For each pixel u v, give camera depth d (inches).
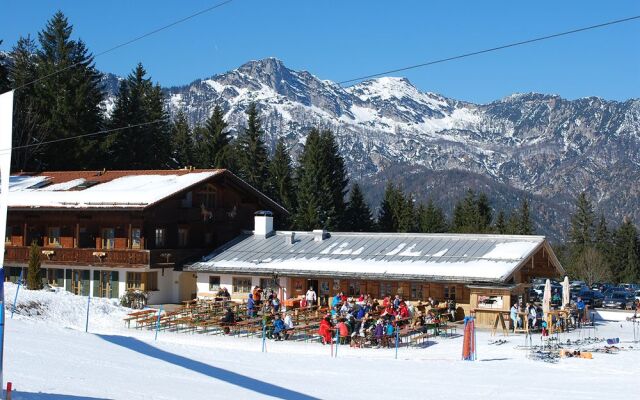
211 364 978.1
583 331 1635.1
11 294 1523.1
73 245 2178.9
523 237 1792.6
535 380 949.2
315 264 1891.0
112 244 2126.0
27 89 3041.3
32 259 1774.1
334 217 3476.9
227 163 3639.3
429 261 1776.6
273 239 2142.0
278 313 1477.6
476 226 4520.2
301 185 3479.3
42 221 2234.3
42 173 2559.1
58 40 3088.1
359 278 1779.0
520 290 1702.8
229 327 1514.5
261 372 935.7
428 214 4512.8
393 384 884.0
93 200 2113.7
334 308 1544.0
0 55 3014.3
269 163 3722.9
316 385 849.5
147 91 3567.9
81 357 903.1
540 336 1510.8
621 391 867.4
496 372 1021.2
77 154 2940.5
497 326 1616.6
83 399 639.8
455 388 864.9
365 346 1344.7
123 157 3253.0
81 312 1593.3
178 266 2082.9
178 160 3693.4
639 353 1258.0
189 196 2208.4
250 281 1973.4
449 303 1669.5
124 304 1894.7
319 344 1382.9
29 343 963.3
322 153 3508.9
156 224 2095.2
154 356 1008.9
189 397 699.4
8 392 586.2
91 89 3120.1
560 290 2677.2
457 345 1369.3
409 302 1756.9
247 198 2370.8
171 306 1984.5
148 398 674.8
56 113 2947.8
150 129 3403.1
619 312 2020.2
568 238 5398.6
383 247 1920.5
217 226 2271.2
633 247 4672.7
